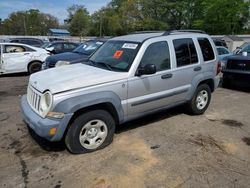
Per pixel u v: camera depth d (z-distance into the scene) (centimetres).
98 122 401
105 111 405
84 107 379
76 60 788
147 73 425
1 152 399
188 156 395
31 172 348
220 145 434
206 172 353
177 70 499
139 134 473
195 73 541
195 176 344
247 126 524
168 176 343
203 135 474
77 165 365
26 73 1188
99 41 913
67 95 363
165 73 476
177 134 476
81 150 392
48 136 358
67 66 482
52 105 356
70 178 336
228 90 871
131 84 426
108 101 397
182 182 331
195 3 5584
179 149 417
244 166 370
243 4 4894
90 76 403
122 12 6294
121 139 450
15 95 757
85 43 971
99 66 462
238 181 334
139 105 446
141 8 6025
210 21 5119
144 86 445
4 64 1076
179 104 533
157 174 346
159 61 471
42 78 412
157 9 5931
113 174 345
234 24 5078
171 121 541
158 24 5697
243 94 811
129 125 514
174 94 504
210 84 602
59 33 6328
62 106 358
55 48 1348
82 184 324
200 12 5634
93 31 8156
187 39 533
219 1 4853
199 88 565
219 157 394
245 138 465
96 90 387
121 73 420
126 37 513
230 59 859
